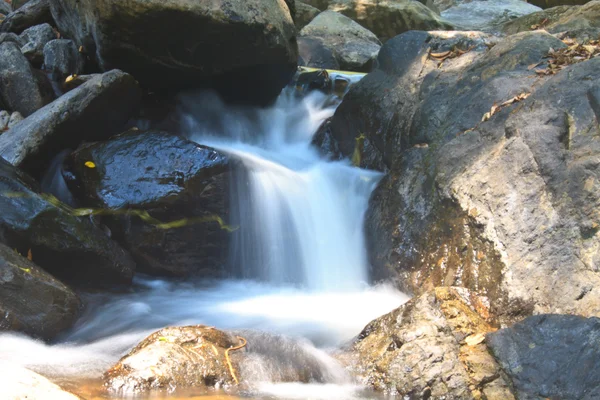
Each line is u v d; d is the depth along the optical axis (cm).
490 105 635
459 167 599
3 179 570
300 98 953
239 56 781
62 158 689
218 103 866
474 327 473
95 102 681
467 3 1855
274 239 697
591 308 455
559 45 677
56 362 450
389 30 1517
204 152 680
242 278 695
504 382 416
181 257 670
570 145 533
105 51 743
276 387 427
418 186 630
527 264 503
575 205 501
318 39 1250
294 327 531
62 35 883
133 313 568
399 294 593
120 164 667
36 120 676
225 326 534
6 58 793
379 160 763
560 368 405
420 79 755
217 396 402
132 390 402
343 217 709
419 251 594
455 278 547
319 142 862
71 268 591
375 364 452
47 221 567
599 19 953
